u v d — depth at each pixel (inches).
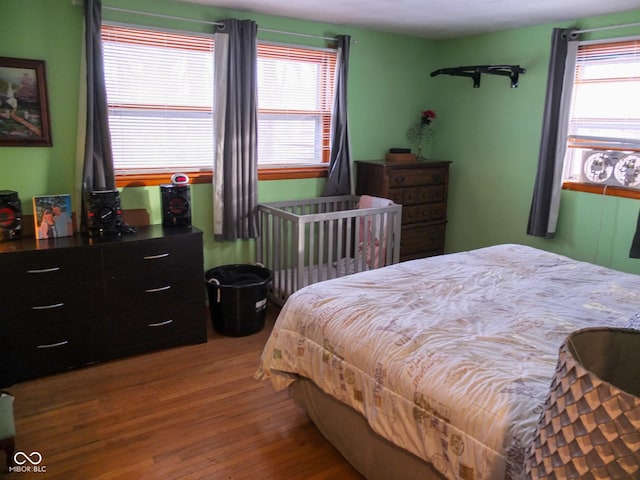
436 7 131.9
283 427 92.9
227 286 127.8
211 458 83.8
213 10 135.9
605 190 140.6
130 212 130.7
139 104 132.4
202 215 146.6
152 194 137.6
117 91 129.0
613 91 137.6
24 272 102.9
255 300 131.5
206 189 145.8
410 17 145.0
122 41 126.8
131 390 104.7
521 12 135.3
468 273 103.0
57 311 107.7
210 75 141.2
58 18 117.1
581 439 37.2
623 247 139.5
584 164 146.2
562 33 141.2
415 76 182.4
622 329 46.4
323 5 132.3
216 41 134.4
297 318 88.1
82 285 109.5
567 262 112.3
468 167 178.5
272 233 148.0
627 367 46.7
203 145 144.9
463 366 63.9
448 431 58.8
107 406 98.7
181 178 132.3
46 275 105.1
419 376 64.4
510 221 167.0
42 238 113.9
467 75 166.2
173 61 135.0
